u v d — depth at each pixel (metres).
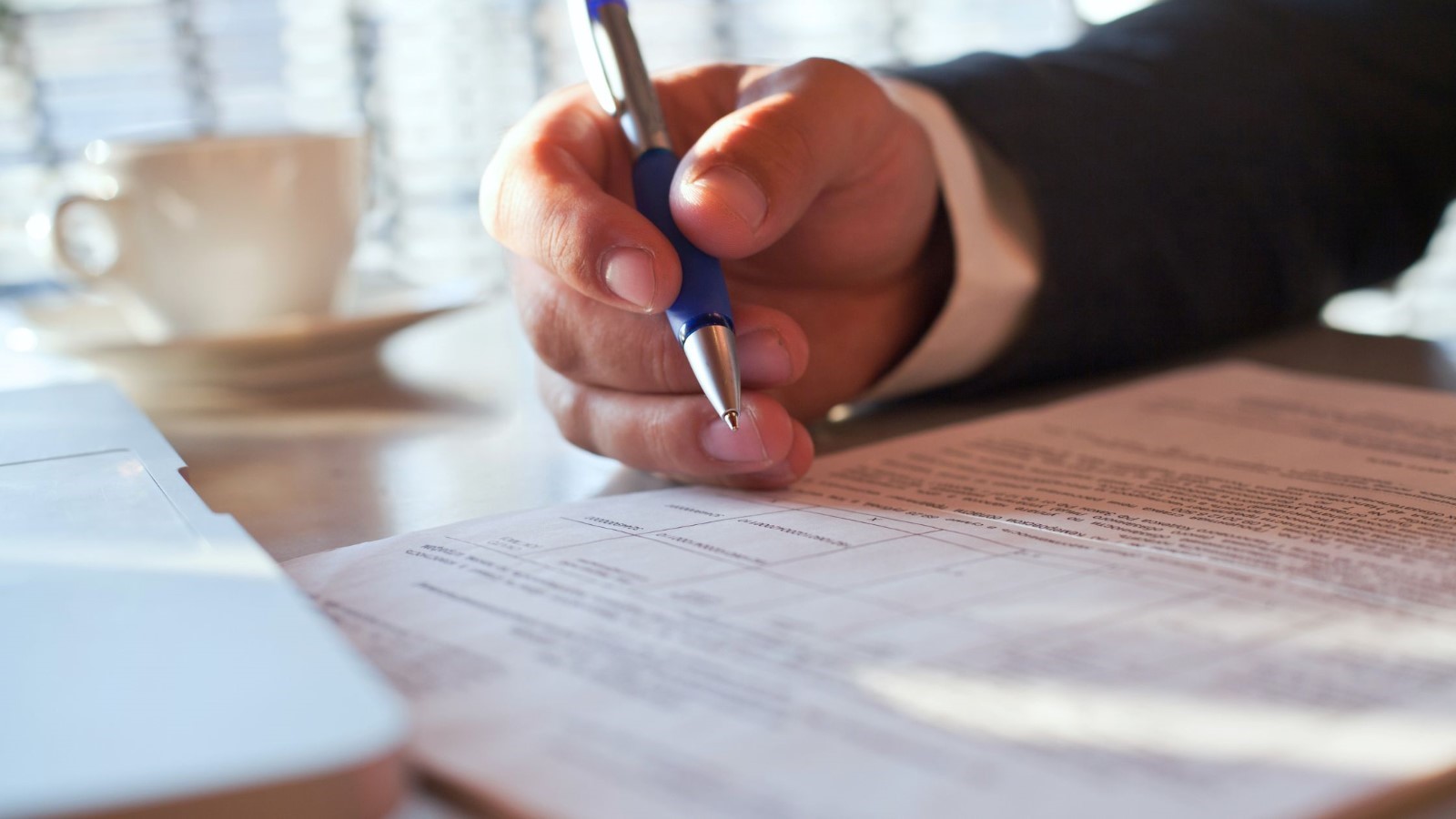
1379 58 0.76
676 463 0.43
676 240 0.41
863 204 0.51
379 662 0.27
